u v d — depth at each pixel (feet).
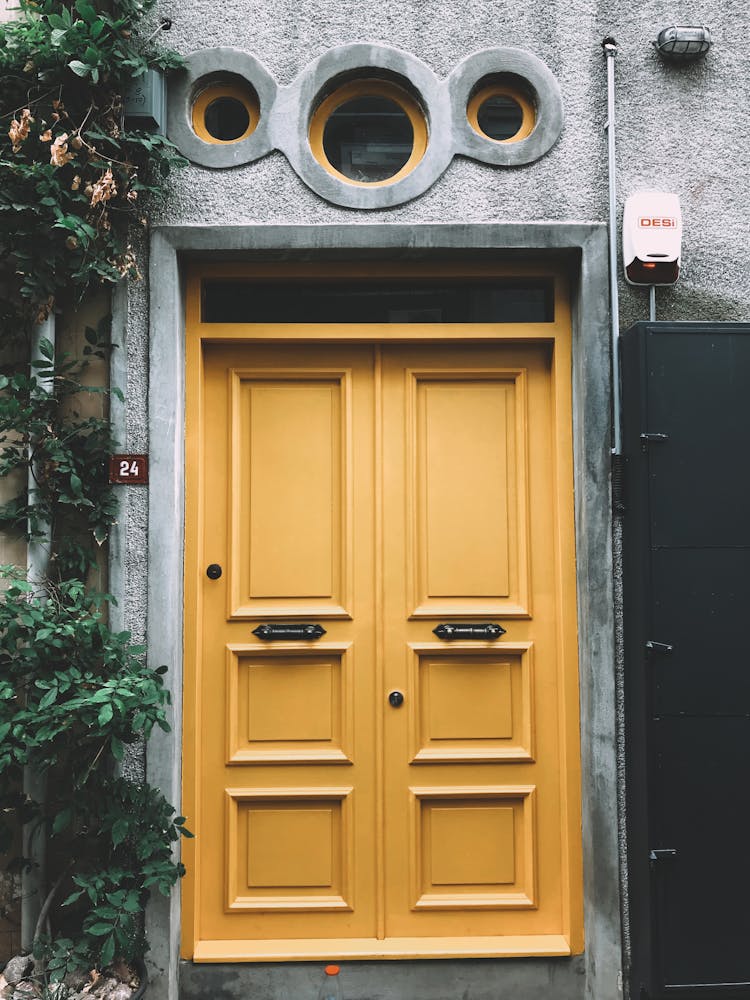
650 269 9.86
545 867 10.09
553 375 10.41
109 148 9.42
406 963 9.78
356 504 10.39
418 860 10.07
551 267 10.36
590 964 9.64
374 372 10.50
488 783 10.18
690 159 10.11
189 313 10.18
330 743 10.22
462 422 10.52
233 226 9.78
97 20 9.00
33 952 8.64
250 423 10.45
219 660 10.19
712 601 9.17
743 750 9.09
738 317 10.05
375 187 9.93
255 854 10.06
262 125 9.89
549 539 10.39
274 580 10.30
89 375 9.82
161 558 9.61
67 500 9.21
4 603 8.87
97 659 8.82
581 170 10.03
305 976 9.73
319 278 10.28
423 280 10.38
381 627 10.24
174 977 9.45
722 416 9.29
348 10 10.03
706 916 8.93
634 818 9.45
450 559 10.37
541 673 10.27
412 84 9.99
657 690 9.09
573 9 10.13
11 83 9.16
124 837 8.36
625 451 9.78
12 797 8.85
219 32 9.96
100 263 9.21
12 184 8.89
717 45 10.22
